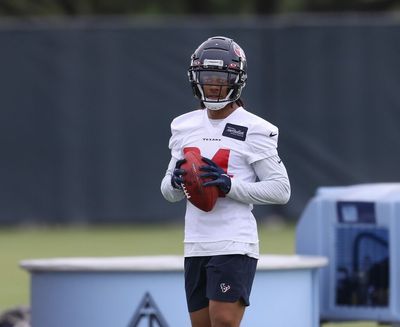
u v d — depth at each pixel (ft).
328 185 197.36
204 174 67.67
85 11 306.55
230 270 68.44
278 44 196.85
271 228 195.72
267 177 69.51
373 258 92.99
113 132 196.03
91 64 195.83
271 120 196.95
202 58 69.41
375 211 92.12
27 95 195.93
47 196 196.65
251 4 309.22
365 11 304.30
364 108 198.08
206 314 70.74
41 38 195.42
